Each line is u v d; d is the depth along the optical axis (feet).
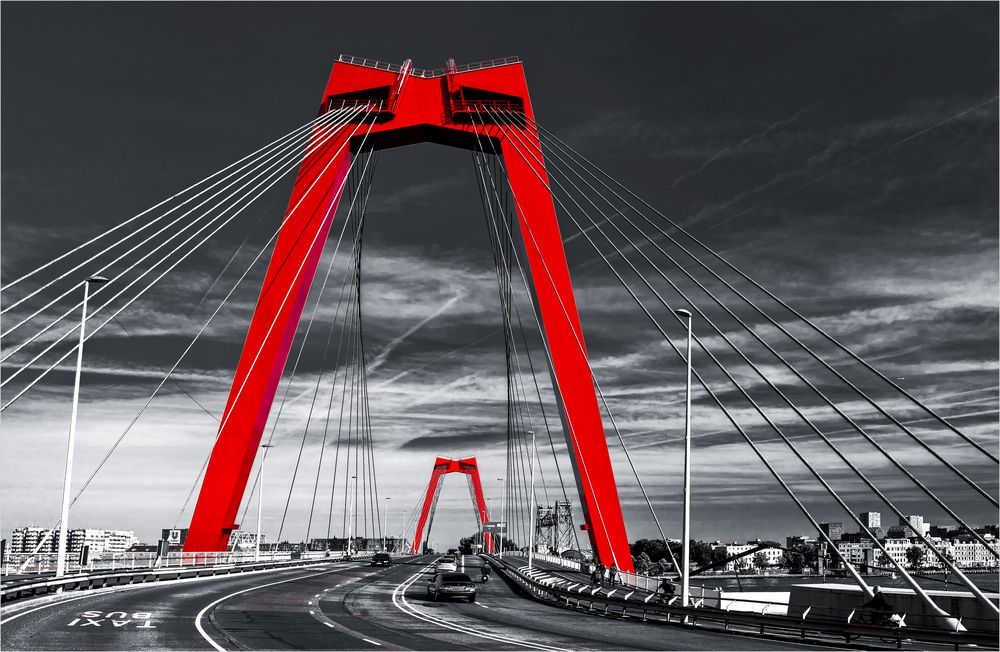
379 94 211.20
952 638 75.25
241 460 186.50
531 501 217.56
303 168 201.46
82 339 122.72
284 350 194.49
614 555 172.76
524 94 206.69
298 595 129.18
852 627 83.61
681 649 74.49
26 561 123.34
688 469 114.93
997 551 90.94
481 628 89.51
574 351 184.75
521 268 197.57
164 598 113.39
